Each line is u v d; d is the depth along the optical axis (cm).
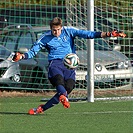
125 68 3869
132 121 2570
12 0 4203
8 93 3866
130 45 3988
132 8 4197
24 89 3897
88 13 3325
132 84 3894
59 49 2694
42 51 3888
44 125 2459
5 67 3841
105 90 3869
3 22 4059
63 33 2697
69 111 2938
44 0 4312
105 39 3928
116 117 2703
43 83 3903
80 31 2702
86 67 3722
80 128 2375
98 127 2403
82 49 3756
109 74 3825
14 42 3966
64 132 2270
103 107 3114
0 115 2770
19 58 2620
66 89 2667
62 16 4066
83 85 3769
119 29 4044
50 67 2677
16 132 2275
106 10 4022
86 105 3206
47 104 2770
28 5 4144
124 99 3488
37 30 3991
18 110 2978
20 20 4112
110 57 3859
